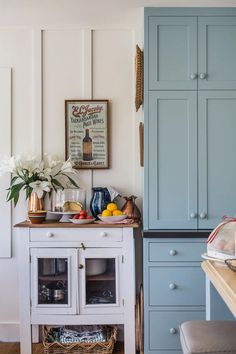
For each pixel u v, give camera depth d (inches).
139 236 112.1
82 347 101.0
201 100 99.8
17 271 113.9
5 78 113.5
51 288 100.0
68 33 113.8
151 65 99.7
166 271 97.5
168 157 100.0
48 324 100.1
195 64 99.8
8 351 106.3
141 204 112.9
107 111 113.3
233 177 100.0
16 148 114.4
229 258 67.8
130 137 113.9
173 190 100.1
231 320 71.2
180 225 99.9
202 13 99.8
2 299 113.4
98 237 98.8
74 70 114.2
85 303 98.9
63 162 112.3
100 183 113.9
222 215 100.0
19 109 114.1
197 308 97.1
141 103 103.3
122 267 98.7
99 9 101.4
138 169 113.4
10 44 114.0
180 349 97.2
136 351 102.7
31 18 107.3
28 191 106.7
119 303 98.7
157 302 97.3
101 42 114.0
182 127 100.1
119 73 114.1
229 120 100.2
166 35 99.7
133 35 113.7
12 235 113.8
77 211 105.3
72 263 98.9
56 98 113.9
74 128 113.5
